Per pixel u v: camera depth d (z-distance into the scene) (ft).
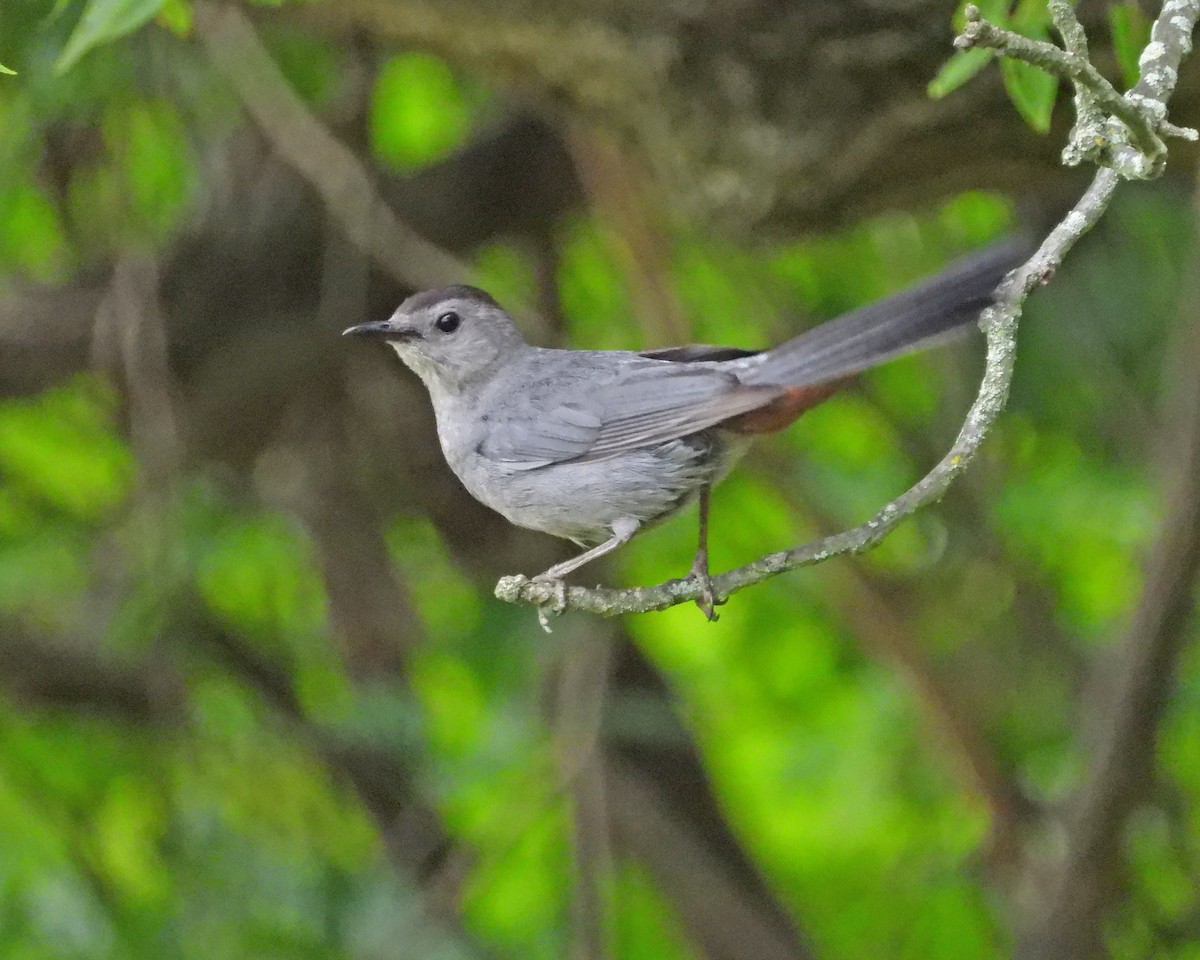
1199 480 34.14
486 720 38.52
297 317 40.19
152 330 36.73
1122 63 24.17
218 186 39.58
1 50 31.81
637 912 43.62
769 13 30.42
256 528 41.83
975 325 21.26
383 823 39.17
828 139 31.48
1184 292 37.63
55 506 41.11
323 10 33.78
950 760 40.09
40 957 34.96
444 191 40.14
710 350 27.43
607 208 37.88
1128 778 35.42
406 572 44.80
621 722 38.27
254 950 35.58
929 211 37.63
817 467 42.42
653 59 31.65
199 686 39.96
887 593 41.96
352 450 42.16
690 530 43.98
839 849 44.19
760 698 45.57
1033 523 40.98
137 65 34.83
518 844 37.17
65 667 38.78
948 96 30.30
